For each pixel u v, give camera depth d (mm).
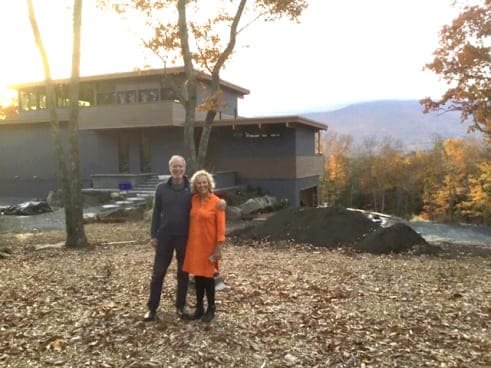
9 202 25859
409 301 6152
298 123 23203
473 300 6234
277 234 12734
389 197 50750
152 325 5094
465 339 4805
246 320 5266
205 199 5152
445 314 5586
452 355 4418
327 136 70938
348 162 52906
